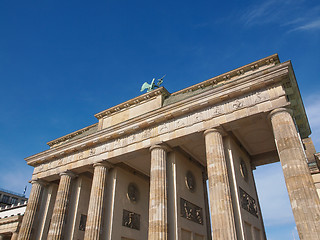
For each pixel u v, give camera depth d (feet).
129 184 180.24
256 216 141.69
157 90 166.91
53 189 202.69
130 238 165.07
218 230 108.17
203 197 170.60
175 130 143.84
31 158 204.03
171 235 128.88
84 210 184.24
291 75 123.65
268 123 127.24
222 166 122.52
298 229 93.76
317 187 116.57
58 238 164.25
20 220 214.90
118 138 166.20
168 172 147.02
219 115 133.18
